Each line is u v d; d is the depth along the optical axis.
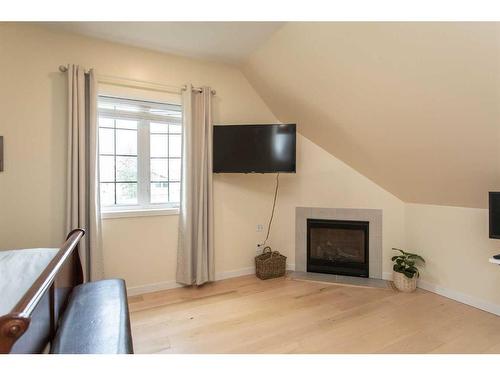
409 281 2.79
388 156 2.65
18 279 1.35
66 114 2.37
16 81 2.22
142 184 2.86
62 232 2.39
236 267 3.29
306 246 3.46
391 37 1.71
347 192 3.32
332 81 2.36
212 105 3.04
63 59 2.37
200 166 2.91
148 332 2.02
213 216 3.04
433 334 2.00
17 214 2.25
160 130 2.96
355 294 2.75
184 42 2.55
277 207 3.52
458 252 2.61
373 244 3.23
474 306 2.46
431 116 1.96
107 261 2.60
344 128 2.76
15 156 2.23
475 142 1.90
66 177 2.36
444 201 2.70
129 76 2.62
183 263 2.88
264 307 2.45
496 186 2.14
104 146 2.70
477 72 1.52
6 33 2.18
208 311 2.37
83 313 1.37
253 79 3.18
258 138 2.90
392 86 1.98
